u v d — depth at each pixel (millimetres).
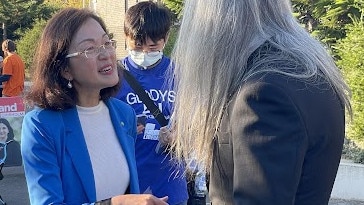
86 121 2504
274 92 1495
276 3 1704
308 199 1556
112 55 2461
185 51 1755
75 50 2389
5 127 7266
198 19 1717
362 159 7004
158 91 3350
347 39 8641
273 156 1459
